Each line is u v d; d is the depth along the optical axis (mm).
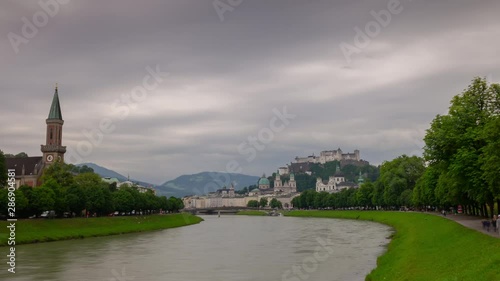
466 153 85312
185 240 137750
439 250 67750
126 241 132125
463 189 89875
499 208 91250
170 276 73188
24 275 72562
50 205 142375
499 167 72750
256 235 156250
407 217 165000
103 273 75312
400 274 58938
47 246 111875
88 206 168000
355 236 134125
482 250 54688
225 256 97500
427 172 146500
